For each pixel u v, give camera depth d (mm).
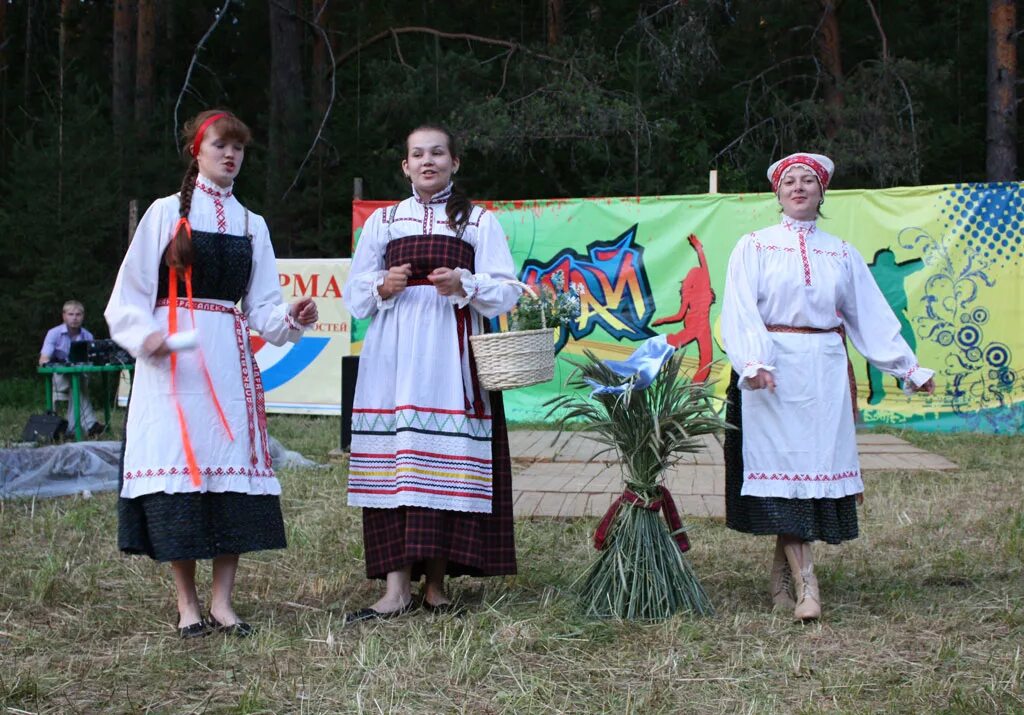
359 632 3891
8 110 22031
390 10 22000
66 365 9898
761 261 4188
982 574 4637
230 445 3865
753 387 4031
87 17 24062
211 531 3832
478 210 4336
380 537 4148
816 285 4141
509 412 10594
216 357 3891
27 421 10852
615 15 21312
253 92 24406
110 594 4461
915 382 4223
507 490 4281
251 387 4000
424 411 4094
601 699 3201
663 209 10242
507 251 4344
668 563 4090
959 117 20547
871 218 9930
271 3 18000
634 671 3443
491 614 4051
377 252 4301
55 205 16516
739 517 4242
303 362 11328
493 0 22984
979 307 9758
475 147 16875
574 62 17859
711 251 10172
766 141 18562
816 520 4117
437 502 4039
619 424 4145
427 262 4191
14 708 3105
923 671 3408
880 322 4309
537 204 10453
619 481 7199
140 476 3768
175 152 18219
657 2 20250
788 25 19156
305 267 11273
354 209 11031
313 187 18109
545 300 4266
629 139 17359
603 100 17203
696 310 10180
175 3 24078
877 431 9883
